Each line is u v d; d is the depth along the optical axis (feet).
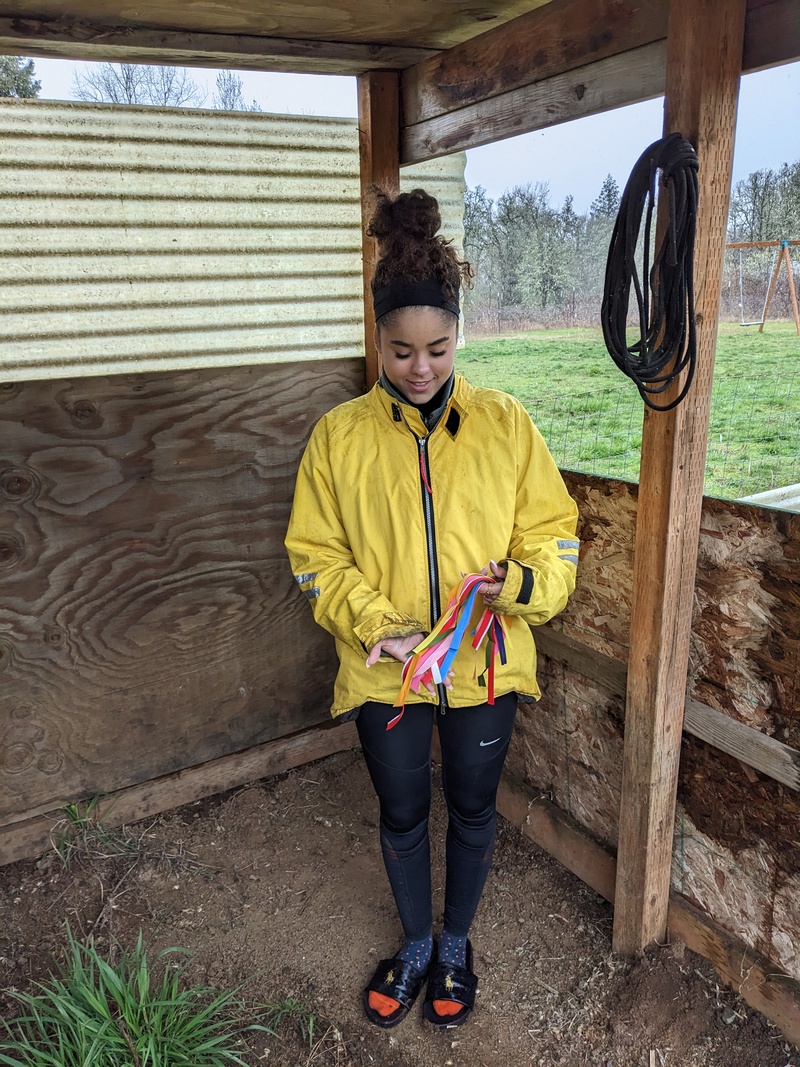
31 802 7.75
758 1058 5.60
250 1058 5.80
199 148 7.15
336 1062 5.79
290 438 8.20
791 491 4.97
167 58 6.40
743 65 4.41
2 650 7.19
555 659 7.16
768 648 5.22
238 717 8.73
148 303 7.36
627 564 6.13
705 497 5.39
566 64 5.34
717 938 6.07
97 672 7.73
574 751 7.23
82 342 7.18
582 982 6.34
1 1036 5.82
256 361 8.04
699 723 5.76
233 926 7.02
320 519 5.62
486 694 5.42
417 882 6.01
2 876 7.54
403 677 4.93
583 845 7.22
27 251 6.74
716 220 4.58
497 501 5.24
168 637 8.03
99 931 6.92
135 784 8.30
